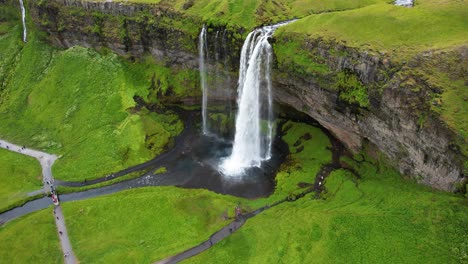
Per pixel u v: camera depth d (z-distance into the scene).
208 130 77.06
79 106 84.62
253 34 66.12
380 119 52.66
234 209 57.53
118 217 57.94
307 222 51.78
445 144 44.47
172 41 78.50
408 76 48.16
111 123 79.00
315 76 58.91
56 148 77.31
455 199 44.81
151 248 52.75
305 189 59.59
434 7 60.50
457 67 47.09
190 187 63.34
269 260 48.59
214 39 71.56
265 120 72.44
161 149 73.06
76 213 59.28
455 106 44.56
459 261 40.66
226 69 73.00
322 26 60.81
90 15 88.50
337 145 65.25
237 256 50.12
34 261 52.31
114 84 85.50
